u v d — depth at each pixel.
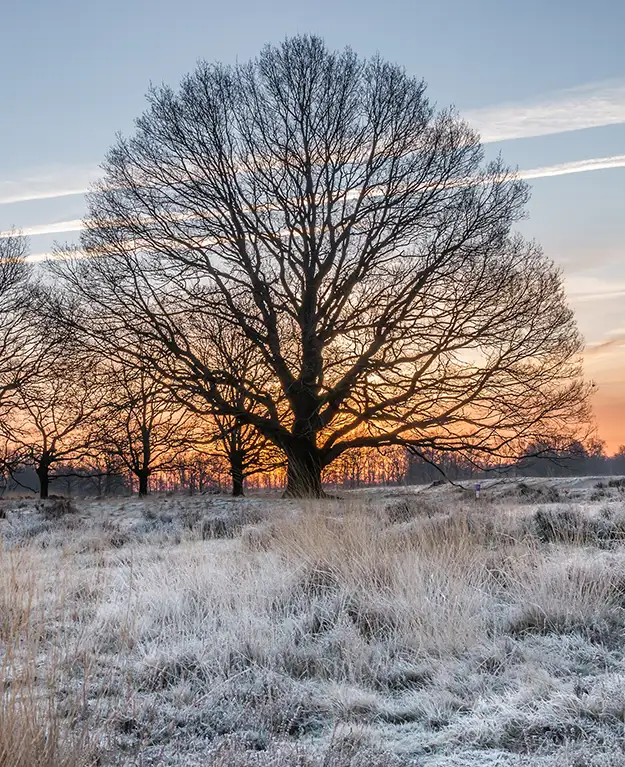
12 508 26.69
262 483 66.75
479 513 12.88
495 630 7.31
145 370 29.47
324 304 29.55
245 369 31.77
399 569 8.45
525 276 29.58
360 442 30.30
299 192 29.16
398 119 29.45
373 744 5.05
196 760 4.83
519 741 5.07
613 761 4.65
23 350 38.47
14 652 5.62
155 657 6.79
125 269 29.58
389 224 29.27
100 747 4.67
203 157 29.50
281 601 8.40
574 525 11.12
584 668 6.37
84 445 39.31
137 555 12.26
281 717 5.57
